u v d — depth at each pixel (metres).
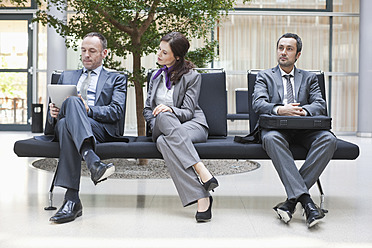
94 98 3.10
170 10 4.14
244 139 2.76
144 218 2.55
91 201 2.98
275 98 3.04
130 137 3.26
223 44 9.43
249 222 2.49
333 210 2.78
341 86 9.51
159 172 4.24
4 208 2.75
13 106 9.72
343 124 9.55
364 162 5.04
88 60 3.11
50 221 2.45
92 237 2.17
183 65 2.95
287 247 2.05
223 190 3.45
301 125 2.63
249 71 3.30
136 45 4.38
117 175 4.05
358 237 2.20
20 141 2.74
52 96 2.65
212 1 4.27
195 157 2.53
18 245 2.04
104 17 4.32
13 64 9.69
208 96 3.36
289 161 2.55
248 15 9.40
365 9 8.48
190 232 2.28
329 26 9.45
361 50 8.62
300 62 9.48
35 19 4.41
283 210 2.43
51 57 8.52
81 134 2.44
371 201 3.05
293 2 9.40
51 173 4.17
